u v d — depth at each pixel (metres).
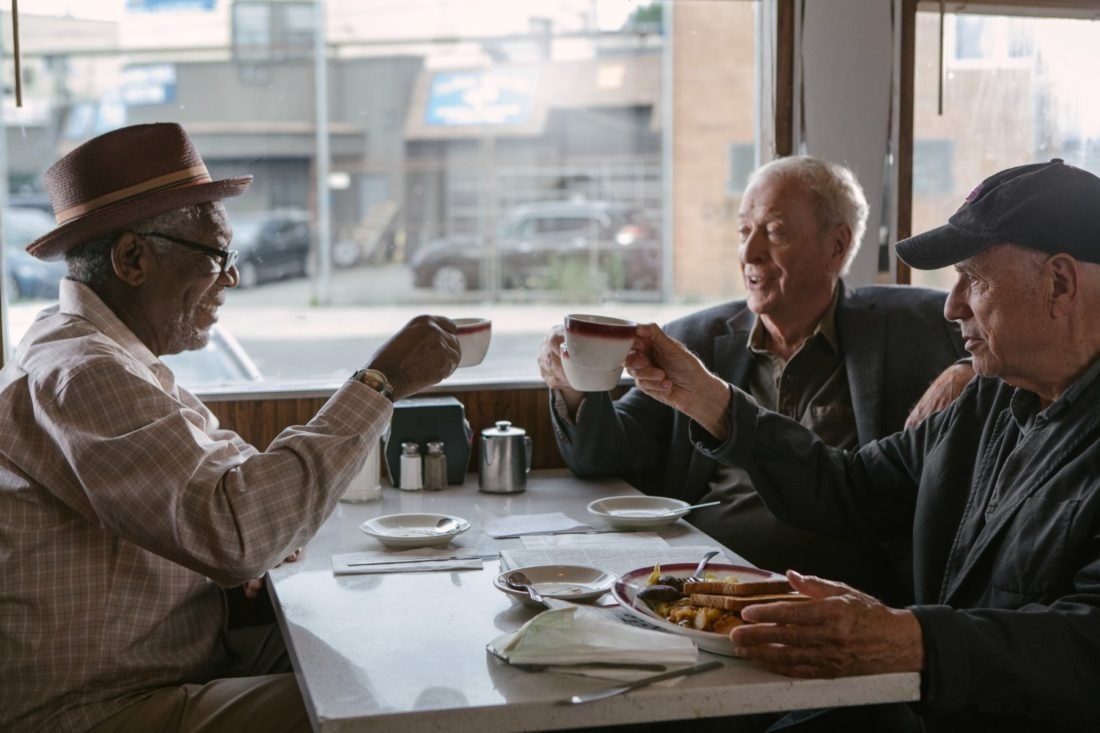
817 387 2.20
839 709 1.70
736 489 2.17
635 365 1.77
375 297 22.97
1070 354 1.39
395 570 1.56
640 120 22.28
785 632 1.13
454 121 23.41
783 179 2.17
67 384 1.38
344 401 1.45
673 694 1.09
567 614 1.19
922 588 1.60
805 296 2.18
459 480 2.18
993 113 2.64
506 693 1.09
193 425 1.51
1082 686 1.20
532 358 2.78
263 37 22.81
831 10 2.47
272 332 17.88
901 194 2.54
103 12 2.33
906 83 2.51
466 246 22.19
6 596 1.40
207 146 22.94
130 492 1.32
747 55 2.68
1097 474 1.33
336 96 23.36
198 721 1.41
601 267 21.86
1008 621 1.20
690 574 1.44
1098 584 1.25
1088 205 1.37
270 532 1.35
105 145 1.51
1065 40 2.66
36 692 1.41
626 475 2.36
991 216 1.39
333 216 23.55
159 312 1.57
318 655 1.21
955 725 1.37
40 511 1.42
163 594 1.48
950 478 1.60
